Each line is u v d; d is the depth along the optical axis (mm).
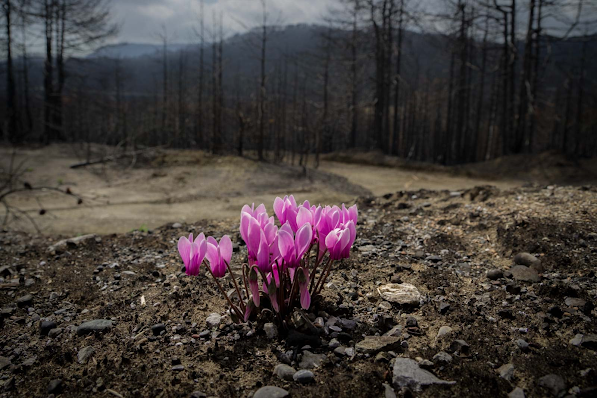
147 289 373
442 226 509
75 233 970
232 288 354
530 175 1866
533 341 260
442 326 284
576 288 323
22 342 294
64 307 349
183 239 243
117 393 227
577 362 233
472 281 359
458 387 219
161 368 248
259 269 251
